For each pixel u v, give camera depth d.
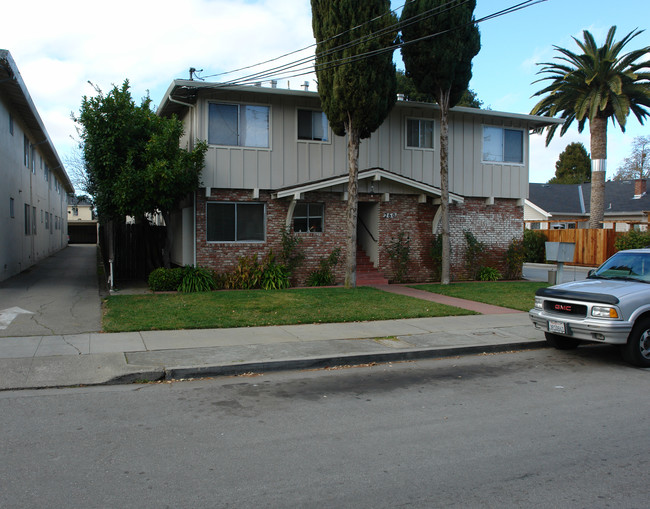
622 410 6.02
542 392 6.77
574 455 4.70
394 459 4.57
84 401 6.16
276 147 16.55
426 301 13.79
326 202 17.33
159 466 4.37
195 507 3.69
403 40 16.27
